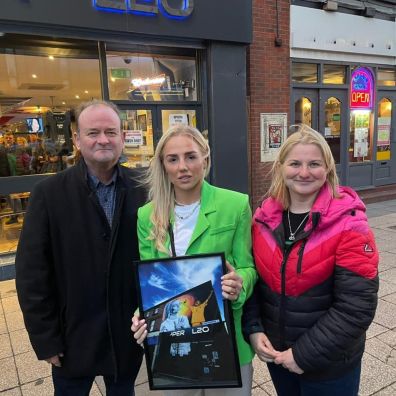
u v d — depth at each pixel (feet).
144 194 5.90
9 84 15.16
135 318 5.18
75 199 5.52
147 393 8.19
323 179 4.98
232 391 5.41
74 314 5.61
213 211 5.29
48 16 14.05
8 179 15.33
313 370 4.90
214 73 18.04
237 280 4.88
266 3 20.21
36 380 8.77
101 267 5.59
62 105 16.17
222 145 18.62
